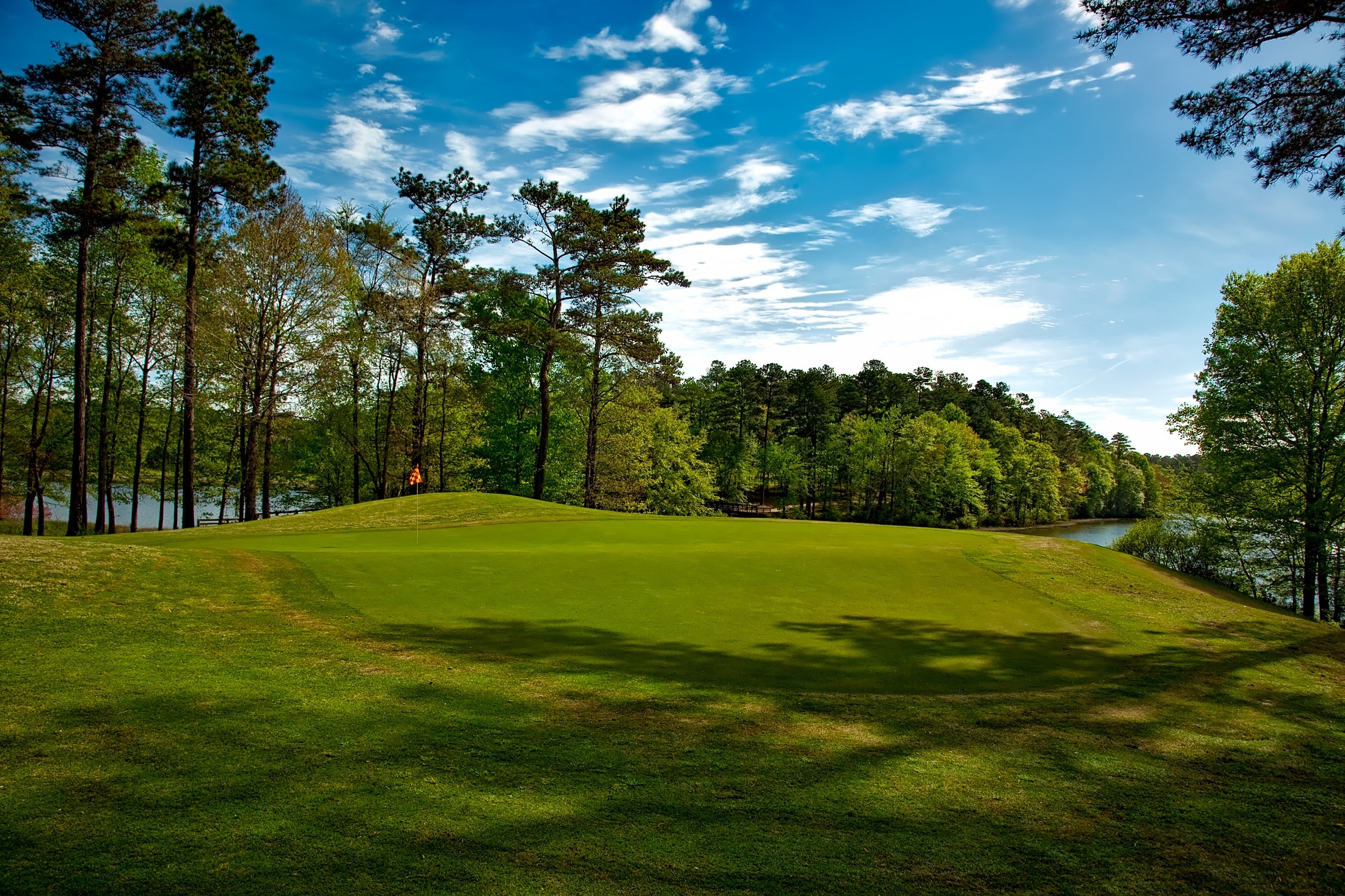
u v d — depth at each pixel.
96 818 3.88
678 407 60.00
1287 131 10.57
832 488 81.38
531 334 33.78
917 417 79.94
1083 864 4.01
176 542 16.36
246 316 28.28
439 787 4.50
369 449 39.97
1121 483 89.44
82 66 20.89
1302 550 25.98
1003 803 4.80
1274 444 26.06
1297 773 5.75
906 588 12.60
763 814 4.41
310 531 19.81
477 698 6.24
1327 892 3.85
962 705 6.97
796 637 9.09
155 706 5.54
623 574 12.06
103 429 30.91
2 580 7.93
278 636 7.70
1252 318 26.38
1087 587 14.23
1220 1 9.62
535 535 18.23
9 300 26.61
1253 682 8.82
